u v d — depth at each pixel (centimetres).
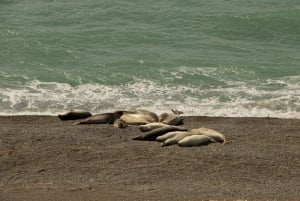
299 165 2969
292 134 3447
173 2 6894
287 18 6303
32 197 2489
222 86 4425
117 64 4872
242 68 4847
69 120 3669
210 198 2506
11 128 3406
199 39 5728
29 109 3916
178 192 2578
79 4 6762
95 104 4038
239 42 5741
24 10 6506
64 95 4194
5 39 5425
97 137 3275
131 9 6569
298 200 2508
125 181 2717
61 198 2480
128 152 3059
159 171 2838
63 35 5603
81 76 4572
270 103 4056
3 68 4731
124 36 5659
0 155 2988
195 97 4191
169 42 5572
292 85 4494
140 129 3378
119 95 4219
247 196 2544
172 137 3192
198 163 2933
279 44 5778
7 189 2598
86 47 5356
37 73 4638
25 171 2828
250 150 3125
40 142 3177
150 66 4834
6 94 4153
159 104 4050
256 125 3616
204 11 6531
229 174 2827
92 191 2575
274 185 2709
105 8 6606
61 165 2897
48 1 6900
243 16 6303
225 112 3922
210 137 3234
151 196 2522
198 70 4756
